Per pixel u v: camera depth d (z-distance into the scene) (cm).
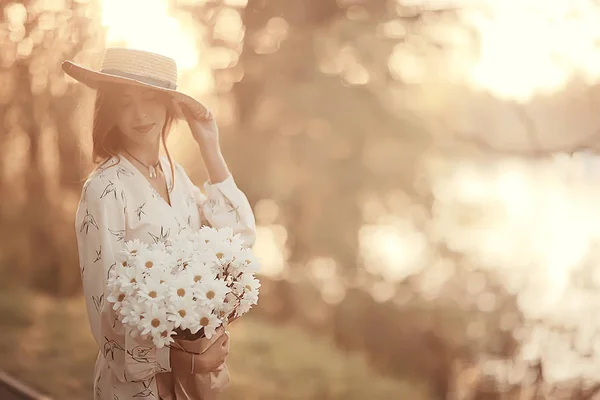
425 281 575
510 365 438
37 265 615
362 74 657
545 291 435
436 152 595
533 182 469
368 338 586
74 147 522
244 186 672
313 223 668
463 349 494
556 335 414
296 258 682
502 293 466
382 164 630
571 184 452
